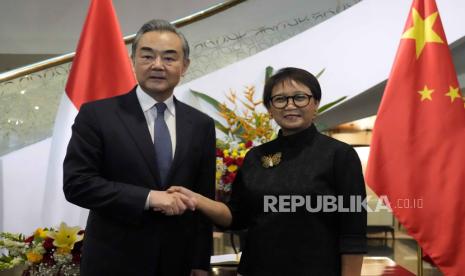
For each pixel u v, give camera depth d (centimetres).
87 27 309
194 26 387
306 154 184
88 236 174
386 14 380
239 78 380
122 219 164
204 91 378
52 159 302
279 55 384
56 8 629
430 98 290
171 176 174
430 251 281
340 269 177
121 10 626
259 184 186
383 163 290
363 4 384
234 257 267
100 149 172
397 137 289
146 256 168
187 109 190
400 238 793
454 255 278
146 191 163
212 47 388
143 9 628
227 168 239
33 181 352
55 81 365
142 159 171
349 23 384
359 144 934
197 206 173
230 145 274
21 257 225
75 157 169
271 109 193
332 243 177
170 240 174
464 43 421
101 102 179
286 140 190
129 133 173
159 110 182
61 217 302
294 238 175
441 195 281
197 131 185
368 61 380
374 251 675
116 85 304
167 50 177
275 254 177
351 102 432
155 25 182
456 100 289
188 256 181
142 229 169
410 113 290
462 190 280
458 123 286
